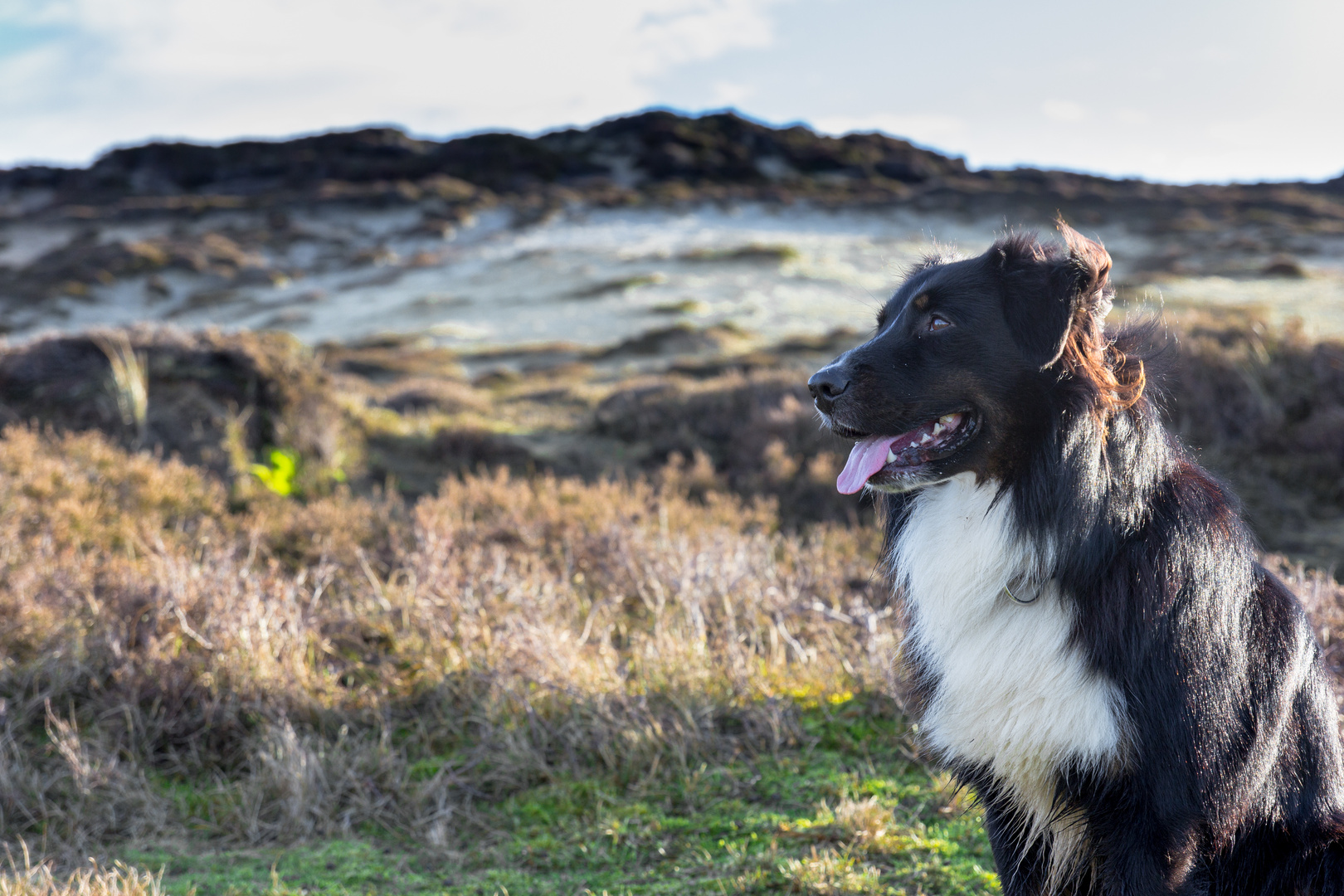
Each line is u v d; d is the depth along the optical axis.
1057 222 2.40
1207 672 2.20
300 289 40.03
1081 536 2.23
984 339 2.35
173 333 11.13
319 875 3.29
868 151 62.81
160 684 4.20
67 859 3.37
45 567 5.21
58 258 42.59
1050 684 2.28
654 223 47.72
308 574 5.84
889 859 3.23
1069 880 2.59
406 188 50.81
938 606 2.49
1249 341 11.77
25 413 9.48
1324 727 2.51
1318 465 9.69
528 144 58.56
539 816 3.70
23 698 4.25
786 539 7.44
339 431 10.76
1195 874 2.29
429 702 4.40
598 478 10.74
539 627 4.61
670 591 5.47
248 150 59.69
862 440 2.55
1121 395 2.25
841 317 28.11
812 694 4.40
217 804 3.75
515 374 20.88
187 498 7.43
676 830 3.53
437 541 5.67
